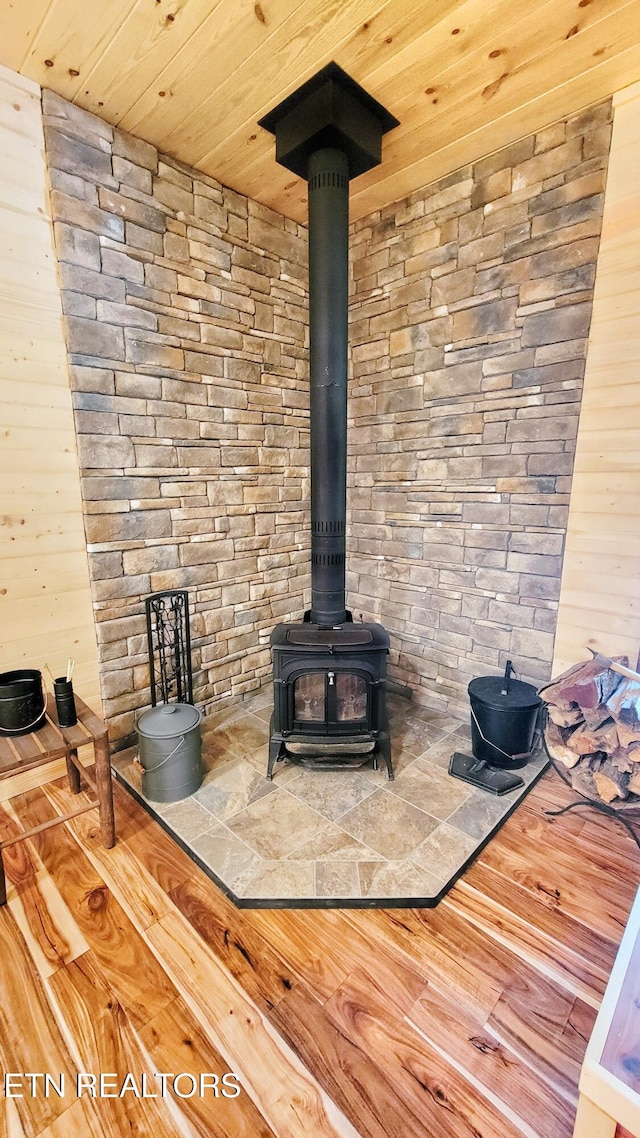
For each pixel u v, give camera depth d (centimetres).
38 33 144
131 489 209
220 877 154
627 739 172
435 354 236
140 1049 111
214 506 242
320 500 209
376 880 153
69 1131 98
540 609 216
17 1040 112
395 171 216
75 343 184
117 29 142
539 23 141
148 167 196
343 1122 98
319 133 173
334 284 193
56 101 169
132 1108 101
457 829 175
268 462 265
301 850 165
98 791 163
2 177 162
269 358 257
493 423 220
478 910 145
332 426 203
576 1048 110
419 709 263
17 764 143
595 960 130
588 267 185
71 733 159
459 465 235
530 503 213
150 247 201
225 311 232
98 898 148
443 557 248
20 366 174
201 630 245
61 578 195
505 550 224
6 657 185
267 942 135
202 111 177
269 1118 99
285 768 212
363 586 291
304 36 144
